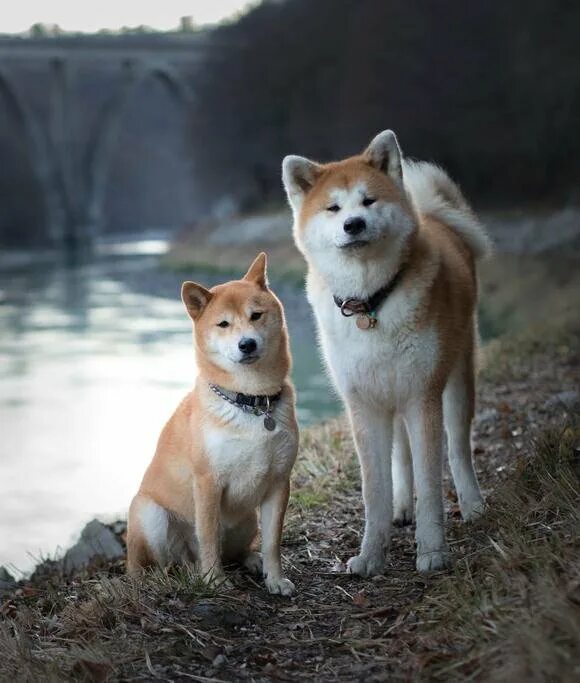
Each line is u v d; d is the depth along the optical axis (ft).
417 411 14.58
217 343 13.61
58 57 227.81
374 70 124.06
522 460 16.89
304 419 33.58
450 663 10.65
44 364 51.19
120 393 42.04
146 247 185.37
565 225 78.48
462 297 15.43
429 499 14.47
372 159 14.60
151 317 72.84
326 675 11.33
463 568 13.61
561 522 13.43
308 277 15.65
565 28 100.17
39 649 12.44
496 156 112.57
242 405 13.61
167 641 12.25
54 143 236.43
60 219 232.32
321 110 149.89
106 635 12.50
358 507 17.92
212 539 13.98
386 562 15.01
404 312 14.11
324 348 15.42
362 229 13.70
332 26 154.40
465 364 16.35
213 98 181.57
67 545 21.07
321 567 15.23
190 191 275.39
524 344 33.40
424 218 17.07
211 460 13.74
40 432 34.09
